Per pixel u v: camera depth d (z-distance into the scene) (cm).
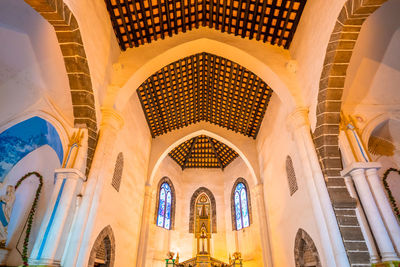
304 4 797
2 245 721
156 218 1526
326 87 675
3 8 533
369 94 733
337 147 668
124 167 991
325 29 667
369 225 575
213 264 1397
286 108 881
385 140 792
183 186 1869
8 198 757
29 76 620
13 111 619
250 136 1494
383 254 522
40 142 797
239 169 1747
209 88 1288
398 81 698
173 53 971
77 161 648
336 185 625
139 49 958
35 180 814
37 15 571
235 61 993
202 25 1014
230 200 1748
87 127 701
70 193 601
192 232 1689
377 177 599
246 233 1526
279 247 1054
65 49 623
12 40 571
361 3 533
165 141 1498
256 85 1122
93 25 714
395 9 603
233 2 859
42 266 513
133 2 801
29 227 746
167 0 841
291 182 917
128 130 1043
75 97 687
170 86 1174
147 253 1328
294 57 888
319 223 605
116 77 877
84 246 607
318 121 704
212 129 1543
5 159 758
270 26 890
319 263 691
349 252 546
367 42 664
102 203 753
